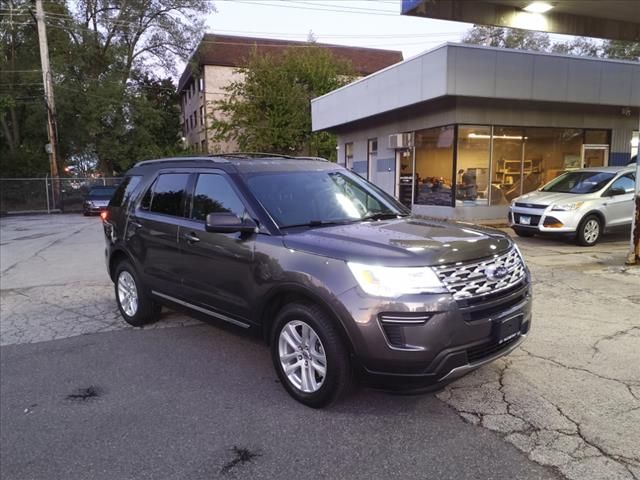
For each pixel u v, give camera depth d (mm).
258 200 4160
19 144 33281
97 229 17266
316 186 4602
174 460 3076
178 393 3988
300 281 3527
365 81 16812
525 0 11844
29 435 3432
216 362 4621
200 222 4602
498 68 13188
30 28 30750
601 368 4199
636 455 2969
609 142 16531
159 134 40562
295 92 29312
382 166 18422
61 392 4086
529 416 3455
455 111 14266
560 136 15898
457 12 11828
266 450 3152
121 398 3939
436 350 3164
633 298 6320
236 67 36219
